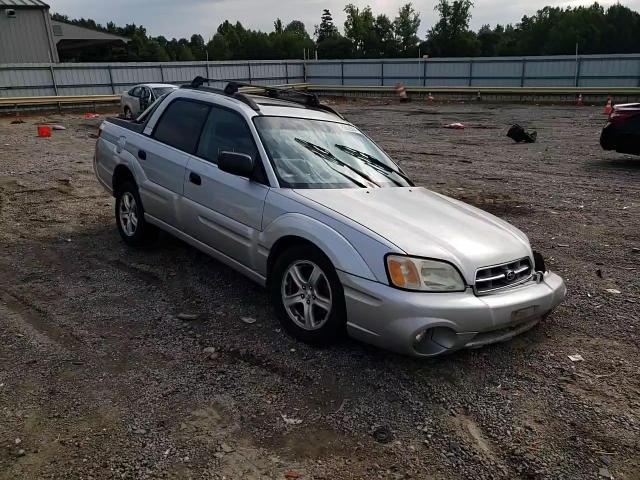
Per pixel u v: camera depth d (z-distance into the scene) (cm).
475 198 925
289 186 426
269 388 347
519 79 3656
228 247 461
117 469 272
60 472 268
